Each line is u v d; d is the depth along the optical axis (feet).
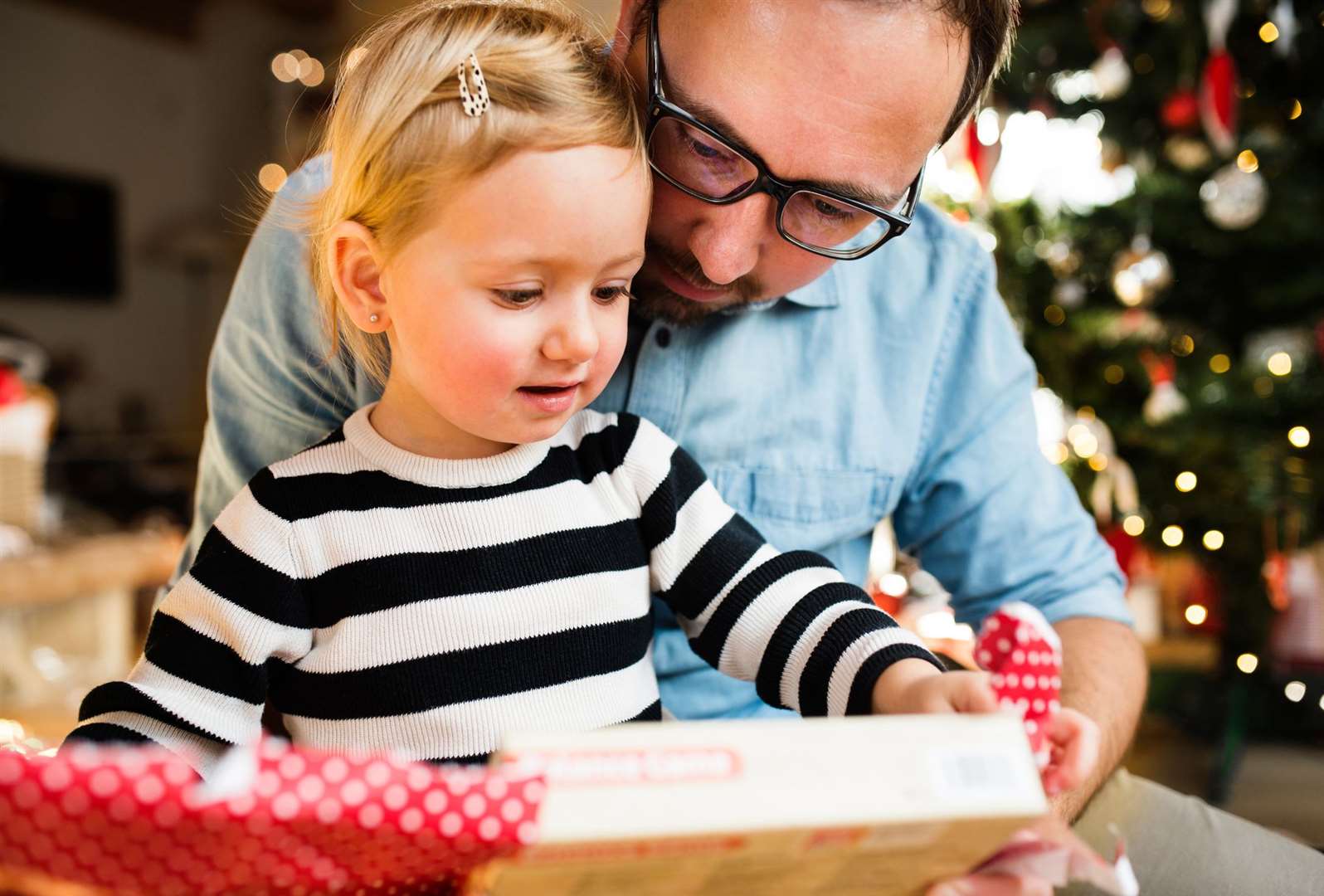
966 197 7.14
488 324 2.24
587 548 2.55
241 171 21.33
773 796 1.49
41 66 18.33
